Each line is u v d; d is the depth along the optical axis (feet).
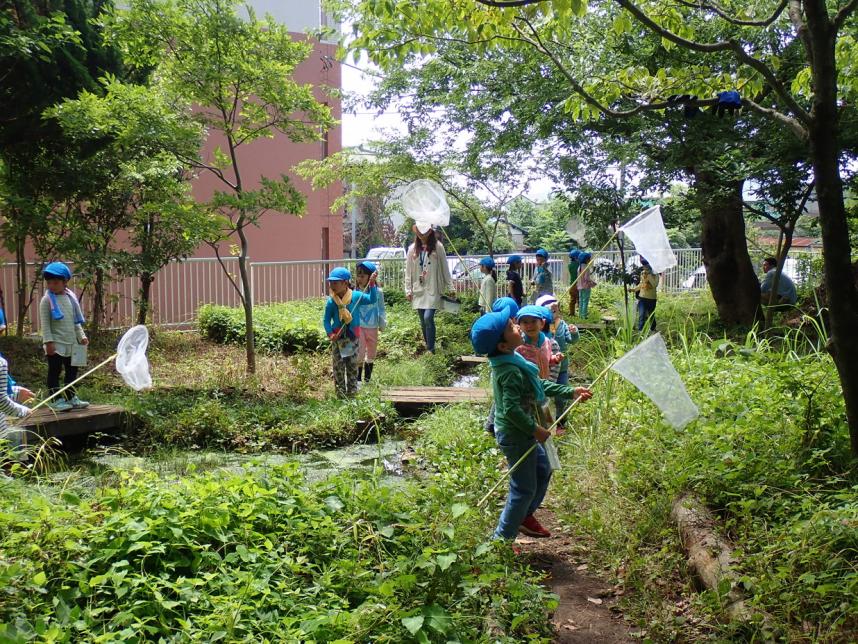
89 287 47.93
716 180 43.14
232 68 34.19
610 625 14.87
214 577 13.34
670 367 15.46
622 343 35.50
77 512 14.10
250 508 15.06
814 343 39.45
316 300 60.03
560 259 78.38
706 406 23.30
